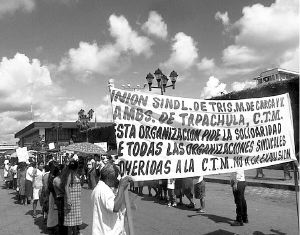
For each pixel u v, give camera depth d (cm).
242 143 620
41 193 1076
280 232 839
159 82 2212
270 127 653
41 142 6238
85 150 1445
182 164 552
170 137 546
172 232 871
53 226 920
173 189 1252
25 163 1529
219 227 902
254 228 881
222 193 1562
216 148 594
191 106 571
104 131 4253
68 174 802
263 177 1902
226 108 608
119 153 499
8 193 2025
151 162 523
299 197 636
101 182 430
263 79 4638
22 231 978
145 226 947
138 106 517
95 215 423
